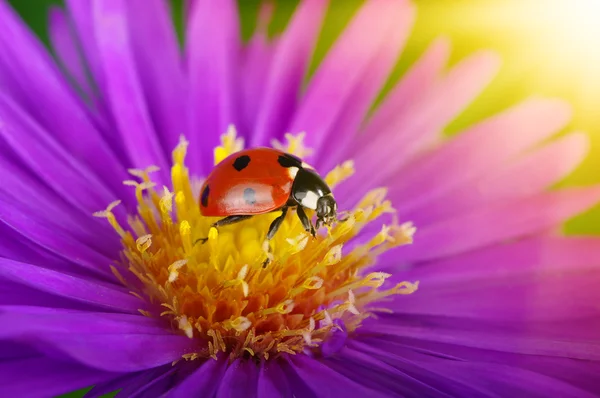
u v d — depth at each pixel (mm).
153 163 93
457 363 84
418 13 104
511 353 85
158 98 96
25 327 71
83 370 77
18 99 90
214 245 85
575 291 89
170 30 97
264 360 85
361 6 101
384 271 94
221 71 97
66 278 82
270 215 88
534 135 97
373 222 95
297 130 98
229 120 97
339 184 97
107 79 92
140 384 82
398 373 83
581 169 97
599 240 92
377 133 99
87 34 95
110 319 81
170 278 84
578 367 84
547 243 92
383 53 99
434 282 93
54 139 89
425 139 98
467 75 99
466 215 95
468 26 103
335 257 87
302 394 83
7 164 86
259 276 86
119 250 89
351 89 99
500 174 96
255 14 107
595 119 98
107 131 94
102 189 90
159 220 89
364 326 89
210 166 96
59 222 87
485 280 92
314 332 86
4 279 81
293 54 98
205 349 84
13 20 91
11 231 84
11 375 76
